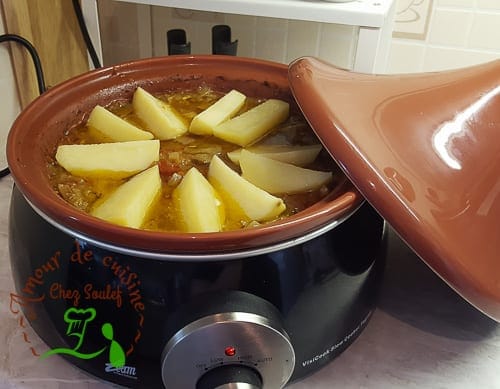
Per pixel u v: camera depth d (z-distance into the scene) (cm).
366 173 41
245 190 47
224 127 58
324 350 47
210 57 64
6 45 75
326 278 43
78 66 86
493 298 42
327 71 53
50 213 41
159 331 41
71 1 81
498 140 48
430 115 48
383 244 51
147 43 96
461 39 87
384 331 54
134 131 55
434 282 58
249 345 41
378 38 65
